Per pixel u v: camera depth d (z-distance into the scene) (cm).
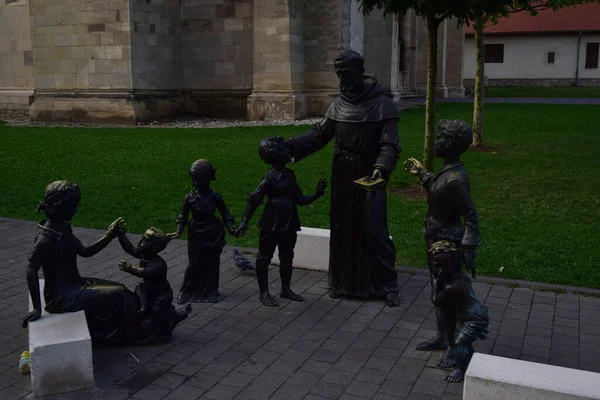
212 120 2430
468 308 493
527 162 1466
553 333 584
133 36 2280
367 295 665
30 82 2852
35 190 1210
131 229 957
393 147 625
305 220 1001
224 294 688
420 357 531
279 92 2344
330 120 664
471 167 1413
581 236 896
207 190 653
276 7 2295
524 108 2814
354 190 649
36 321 499
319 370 507
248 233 942
